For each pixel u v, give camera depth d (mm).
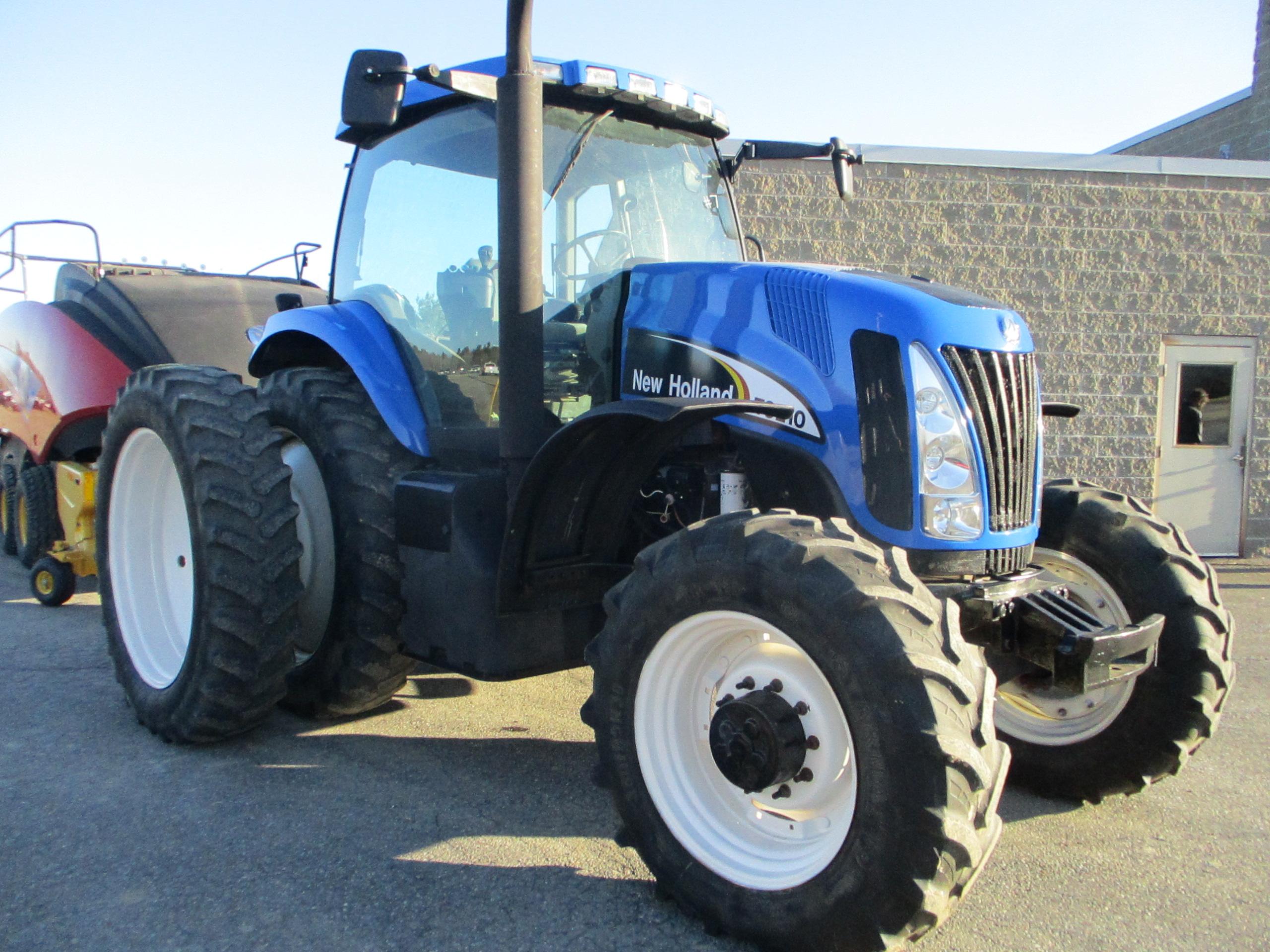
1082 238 7949
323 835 2781
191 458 3309
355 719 3814
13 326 6191
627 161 3475
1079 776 3135
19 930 2271
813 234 7695
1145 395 8109
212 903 2402
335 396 3676
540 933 2309
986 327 2719
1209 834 2961
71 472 5402
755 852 2303
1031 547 2895
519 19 2779
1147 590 3039
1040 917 2451
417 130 3637
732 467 2887
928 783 1940
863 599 2043
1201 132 11297
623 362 3158
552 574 2951
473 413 3350
